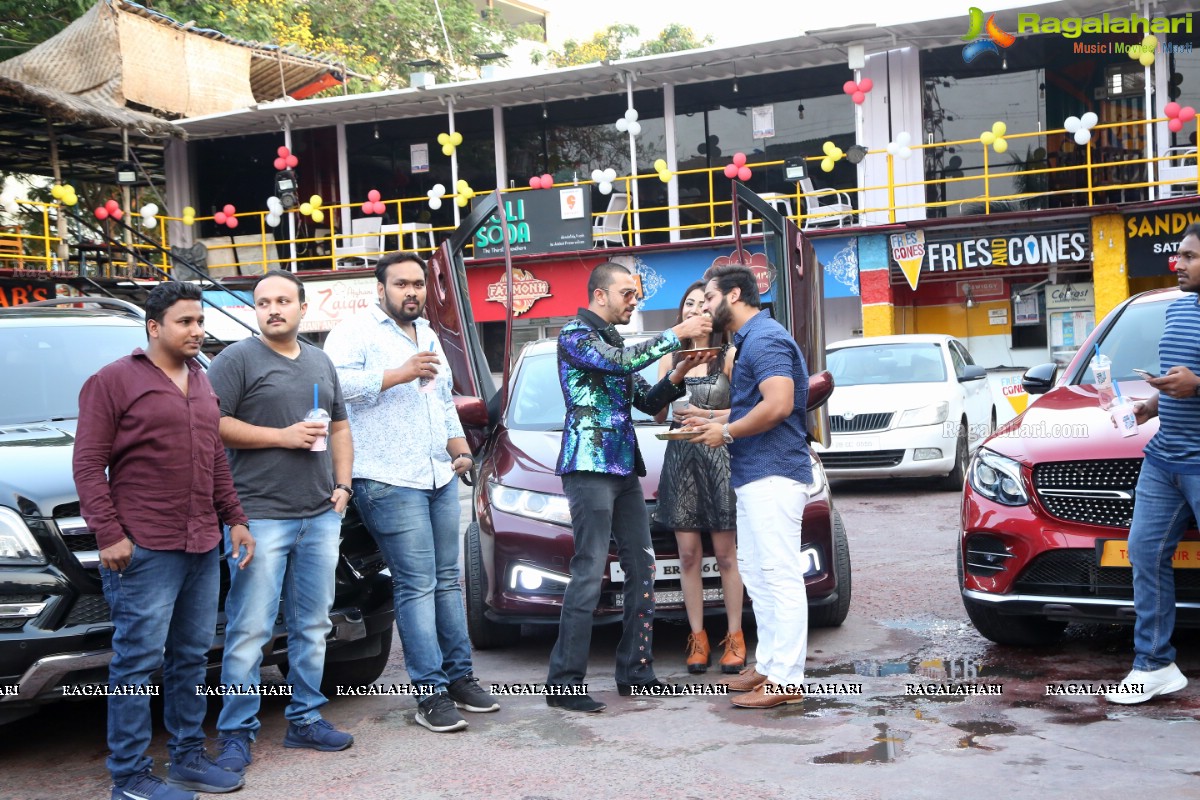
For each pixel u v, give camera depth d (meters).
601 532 4.98
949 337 13.53
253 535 4.41
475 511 6.16
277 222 19.94
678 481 5.43
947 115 19.38
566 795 3.90
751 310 4.99
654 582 5.45
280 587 4.48
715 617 6.94
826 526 5.80
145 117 18.67
